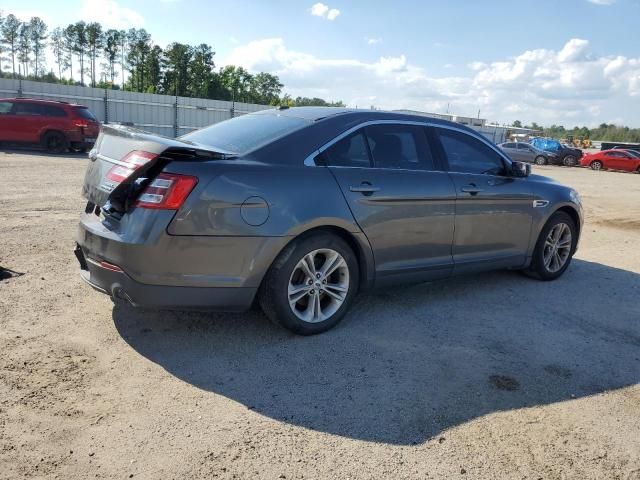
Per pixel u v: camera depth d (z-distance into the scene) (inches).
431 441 109.0
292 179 144.0
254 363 136.6
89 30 3747.5
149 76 3385.8
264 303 146.1
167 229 128.8
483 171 195.8
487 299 198.7
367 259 161.3
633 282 236.2
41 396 115.5
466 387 131.6
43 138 725.3
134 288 131.3
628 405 128.5
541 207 212.5
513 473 101.0
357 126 163.9
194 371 131.0
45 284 181.6
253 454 101.7
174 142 136.2
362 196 155.9
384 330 162.7
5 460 95.3
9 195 353.4
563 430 116.0
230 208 133.7
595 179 994.7
